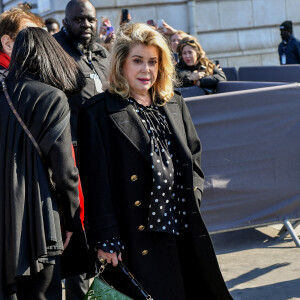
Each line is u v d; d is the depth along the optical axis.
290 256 4.39
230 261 4.36
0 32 2.86
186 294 2.74
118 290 2.59
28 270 2.29
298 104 4.46
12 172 2.32
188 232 2.64
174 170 2.58
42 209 2.32
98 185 2.49
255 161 4.46
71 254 2.61
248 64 12.61
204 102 4.32
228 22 12.39
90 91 3.72
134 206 2.52
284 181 4.52
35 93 2.38
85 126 2.54
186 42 6.26
